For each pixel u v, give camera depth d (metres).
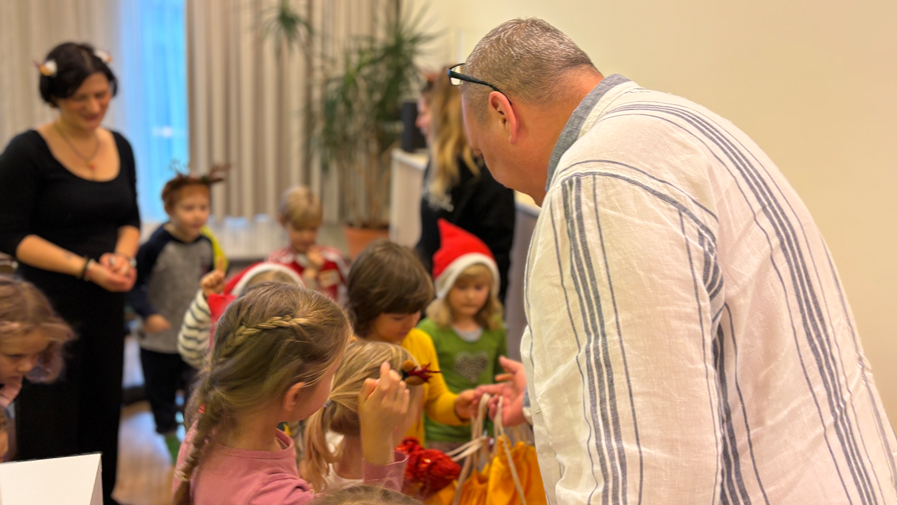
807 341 0.83
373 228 4.73
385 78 4.43
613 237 0.71
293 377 0.94
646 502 0.64
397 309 1.57
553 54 0.94
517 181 1.02
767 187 0.86
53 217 1.90
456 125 2.22
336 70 4.76
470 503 1.33
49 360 1.58
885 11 1.38
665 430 0.66
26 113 4.19
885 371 1.42
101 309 1.98
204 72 4.51
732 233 0.79
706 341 0.70
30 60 4.14
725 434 0.77
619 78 0.95
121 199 2.04
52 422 1.87
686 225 0.73
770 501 0.76
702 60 1.89
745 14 1.72
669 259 0.70
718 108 1.83
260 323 0.96
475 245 2.04
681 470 0.65
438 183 2.26
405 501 0.85
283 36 4.63
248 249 5.00
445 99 2.23
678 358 0.67
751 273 0.79
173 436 2.72
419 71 4.27
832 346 0.85
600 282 0.71
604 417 0.67
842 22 1.47
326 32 4.75
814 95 1.54
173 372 2.73
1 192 1.82
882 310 1.42
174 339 2.67
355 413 1.22
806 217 0.90
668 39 2.02
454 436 1.84
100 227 2.02
